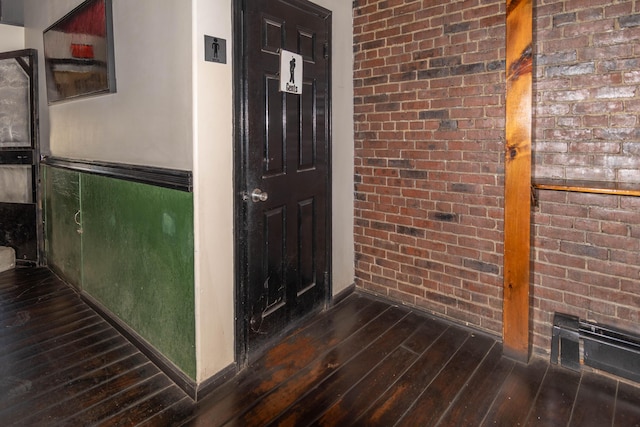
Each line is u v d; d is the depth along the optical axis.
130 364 2.28
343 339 2.52
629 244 2.03
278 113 2.36
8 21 3.86
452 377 2.13
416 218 2.81
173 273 2.08
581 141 2.11
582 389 2.02
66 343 2.49
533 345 2.37
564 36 2.12
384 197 2.97
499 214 2.44
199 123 1.88
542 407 1.90
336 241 2.99
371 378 2.12
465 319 2.66
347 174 3.06
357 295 3.16
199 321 1.97
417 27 2.65
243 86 2.09
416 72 2.69
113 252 2.61
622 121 1.99
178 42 1.91
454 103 2.54
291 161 2.49
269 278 2.39
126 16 2.27
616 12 1.96
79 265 3.13
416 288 2.88
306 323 2.72
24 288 3.36
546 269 2.29
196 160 1.89
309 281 2.75
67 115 3.21
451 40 2.51
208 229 1.97
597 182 2.08
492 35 2.35
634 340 2.02
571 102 2.12
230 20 1.99
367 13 2.90
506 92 2.15
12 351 2.40
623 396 1.96
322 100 2.72
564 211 2.20
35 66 3.71
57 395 1.99
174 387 2.07
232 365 2.16
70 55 2.98
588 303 2.17
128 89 2.32
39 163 3.81
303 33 2.50
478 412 1.87
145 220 2.26
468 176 2.53
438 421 1.81
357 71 3.00
